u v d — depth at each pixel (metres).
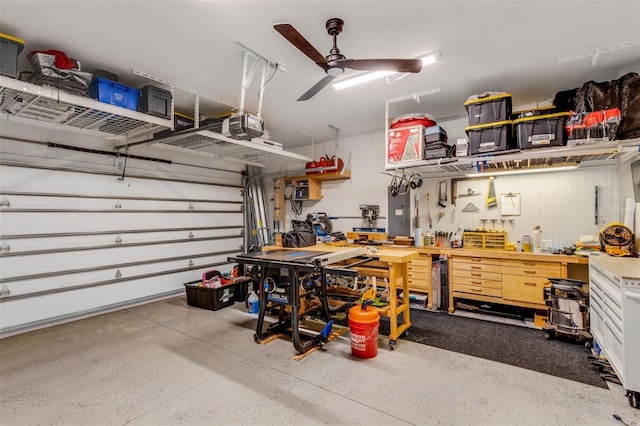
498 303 4.43
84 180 4.65
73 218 4.53
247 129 3.25
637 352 2.29
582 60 3.24
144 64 3.28
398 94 4.16
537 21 2.58
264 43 2.89
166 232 5.68
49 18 2.49
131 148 5.20
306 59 3.19
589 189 4.27
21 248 4.07
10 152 4.00
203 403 2.45
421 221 5.51
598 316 3.04
